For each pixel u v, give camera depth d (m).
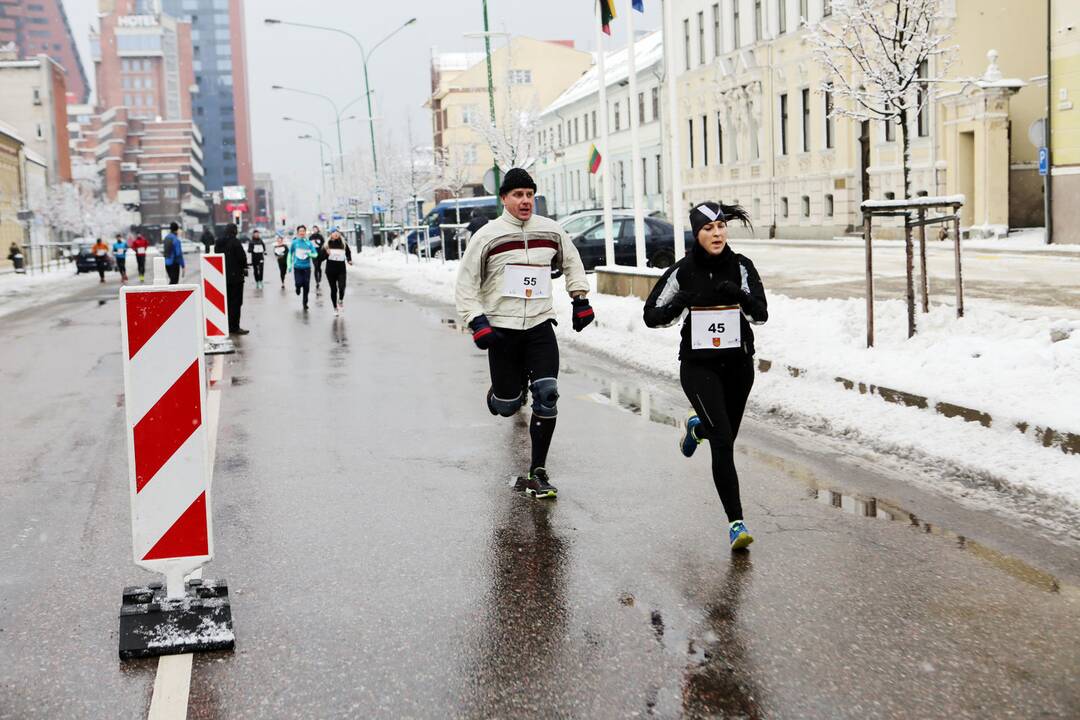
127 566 5.68
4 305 29.92
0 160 66.56
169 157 170.25
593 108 70.81
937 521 6.10
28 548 6.03
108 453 8.63
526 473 7.59
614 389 11.16
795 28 42.62
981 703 3.88
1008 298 15.28
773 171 45.25
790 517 6.26
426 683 4.14
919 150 35.66
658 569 5.41
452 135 103.94
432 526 6.29
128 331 4.54
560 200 80.44
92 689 4.16
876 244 34.31
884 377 9.23
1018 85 32.28
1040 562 5.38
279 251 33.81
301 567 5.57
